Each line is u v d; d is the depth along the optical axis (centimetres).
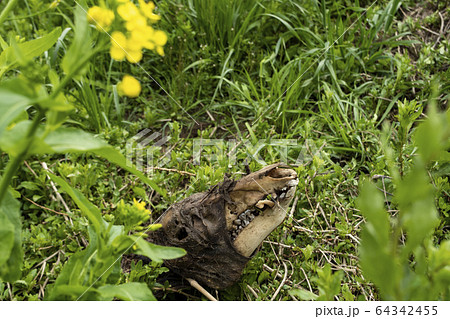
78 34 49
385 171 112
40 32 153
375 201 34
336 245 107
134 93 55
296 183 82
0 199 52
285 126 139
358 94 145
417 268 41
